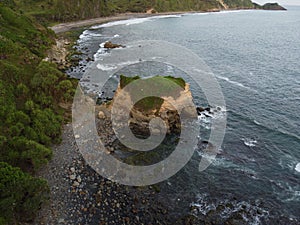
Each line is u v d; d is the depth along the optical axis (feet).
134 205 87.04
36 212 77.71
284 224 84.23
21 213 73.56
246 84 196.34
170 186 96.63
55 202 83.61
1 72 123.13
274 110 158.20
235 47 320.50
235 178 102.89
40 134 104.63
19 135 98.48
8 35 180.45
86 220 79.66
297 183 101.09
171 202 89.92
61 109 133.08
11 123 100.73
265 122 144.05
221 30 452.76
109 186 93.09
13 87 120.98
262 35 412.36
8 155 87.71
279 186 99.55
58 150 106.63
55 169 96.58
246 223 84.02
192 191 95.35
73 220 78.95
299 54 288.30
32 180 77.36
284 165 111.14
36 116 110.11
